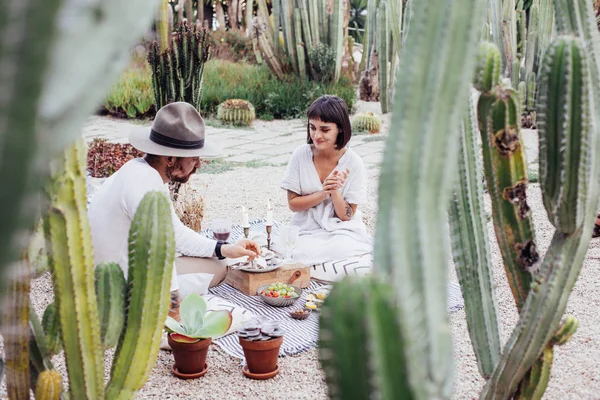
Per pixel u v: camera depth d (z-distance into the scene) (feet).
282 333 8.56
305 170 12.48
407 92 2.36
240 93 38.04
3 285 1.30
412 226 2.32
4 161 1.24
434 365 2.35
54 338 4.15
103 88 1.55
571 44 3.91
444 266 2.40
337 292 2.07
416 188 2.33
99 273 4.00
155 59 16.33
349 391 2.04
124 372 4.09
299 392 8.18
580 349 9.39
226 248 10.20
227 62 46.19
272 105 37.58
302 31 40.81
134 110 35.78
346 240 12.07
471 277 5.02
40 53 1.24
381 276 2.15
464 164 4.72
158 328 4.10
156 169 9.09
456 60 2.40
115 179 8.75
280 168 24.52
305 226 12.66
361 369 2.01
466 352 9.32
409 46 2.43
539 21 30.48
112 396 4.07
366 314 1.99
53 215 3.47
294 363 9.00
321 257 12.01
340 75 42.57
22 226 1.28
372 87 41.01
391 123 2.40
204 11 62.39
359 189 12.46
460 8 2.40
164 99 16.60
